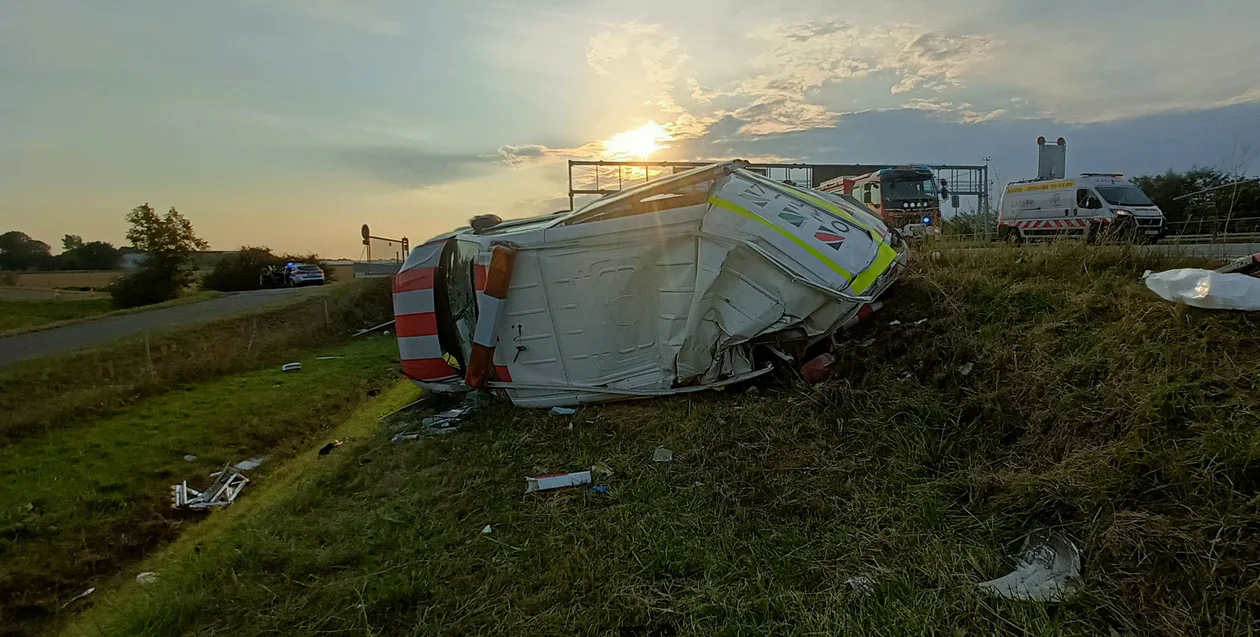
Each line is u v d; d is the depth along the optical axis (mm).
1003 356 4383
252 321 16125
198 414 7570
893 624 2469
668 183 5480
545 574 3154
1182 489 2756
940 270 6336
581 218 5668
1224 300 3760
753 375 5312
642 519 3596
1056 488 3047
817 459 4047
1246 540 2420
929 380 4605
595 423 5230
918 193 20031
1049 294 5137
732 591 2844
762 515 3525
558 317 5668
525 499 4055
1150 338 3891
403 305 6691
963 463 3713
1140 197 15695
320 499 4574
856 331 5547
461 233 6629
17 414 7758
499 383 5895
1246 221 8164
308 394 8422
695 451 4398
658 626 2699
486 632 2771
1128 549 2559
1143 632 2295
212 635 3020
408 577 3240
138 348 12859
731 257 5090
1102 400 3559
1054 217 16719
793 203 5656
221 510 4867
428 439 5535
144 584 3793
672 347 5363
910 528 3186
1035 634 2330
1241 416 2973
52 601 3719
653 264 5406
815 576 2922
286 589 3330
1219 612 2244
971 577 2730
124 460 5969
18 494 5227
